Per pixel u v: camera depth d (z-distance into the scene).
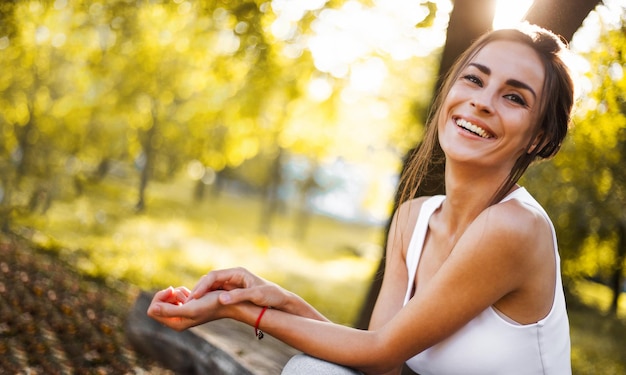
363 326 3.98
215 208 35.91
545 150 1.71
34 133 14.55
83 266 11.02
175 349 3.71
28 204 13.39
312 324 1.60
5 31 8.15
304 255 26.17
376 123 15.78
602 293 21.73
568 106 1.69
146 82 18.94
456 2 3.29
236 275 1.67
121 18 8.17
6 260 9.49
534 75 1.62
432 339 1.59
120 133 22.94
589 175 9.50
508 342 1.61
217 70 8.25
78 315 7.22
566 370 1.74
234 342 3.50
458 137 1.66
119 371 5.54
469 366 1.65
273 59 7.30
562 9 2.64
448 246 1.78
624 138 6.77
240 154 13.51
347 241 38.69
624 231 13.16
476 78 1.65
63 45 14.84
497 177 1.69
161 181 32.38
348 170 33.56
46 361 5.50
